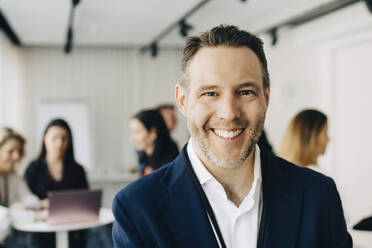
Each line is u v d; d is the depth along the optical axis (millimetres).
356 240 2176
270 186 949
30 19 5715
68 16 5594
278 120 6129
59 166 3232
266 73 925
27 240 4266
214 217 914
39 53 7379
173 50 7938
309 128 2340
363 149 4773
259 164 958
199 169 933
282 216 929
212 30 890
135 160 7648
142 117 2910
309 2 4957
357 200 4855
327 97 5301
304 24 5516
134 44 7520
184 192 919
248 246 922
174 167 972
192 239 887
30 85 7332
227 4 5258
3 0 4812
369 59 4695
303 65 5672
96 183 7020
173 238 890
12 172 3145
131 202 907
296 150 2359
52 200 2766
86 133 7348
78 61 7523
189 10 5328
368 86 4695
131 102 7723
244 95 869
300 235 930
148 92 7809
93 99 7562
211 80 851
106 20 5875
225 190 952
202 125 875
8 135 3062
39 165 3197
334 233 980
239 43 861
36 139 7238
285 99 5922
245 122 867
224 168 903
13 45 6977
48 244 3189
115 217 913
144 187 927
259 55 896
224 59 854
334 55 5250
